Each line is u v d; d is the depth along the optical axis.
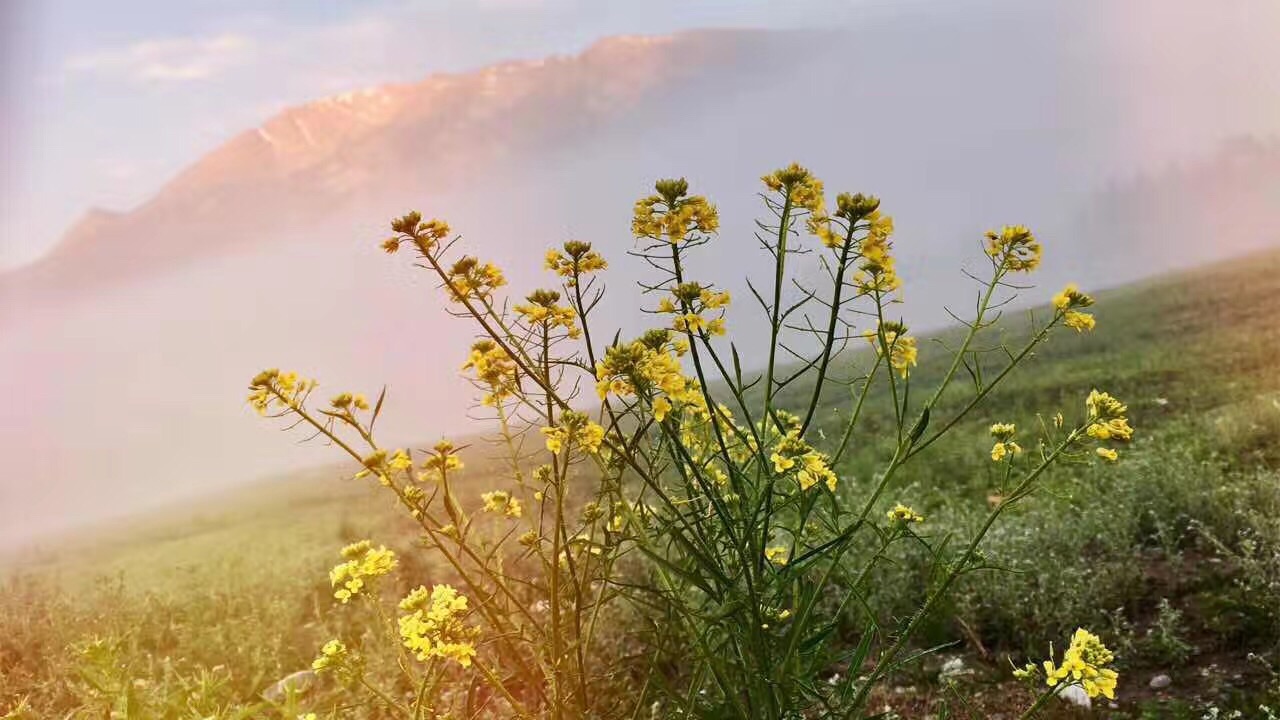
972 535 4.38
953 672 3.60
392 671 3.38
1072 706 3.28
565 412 2.00
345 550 2.35
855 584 2.24
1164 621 3.69
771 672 1.98
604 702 2.48
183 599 5.04
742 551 1.92
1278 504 4.48
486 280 2.14
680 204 2.03
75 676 3.69
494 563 2.68
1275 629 3.55
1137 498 4.95
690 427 2.29
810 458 1.90
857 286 2.04
